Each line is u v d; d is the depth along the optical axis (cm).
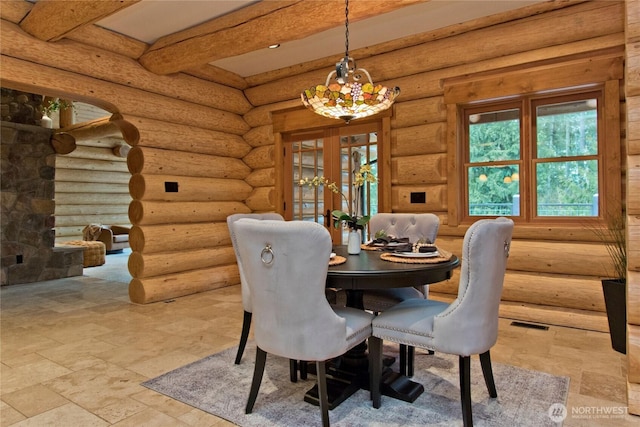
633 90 209
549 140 382
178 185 475
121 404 219
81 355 289
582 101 366
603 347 299
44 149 591
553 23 358
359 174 274
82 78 392
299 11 330
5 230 550
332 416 206
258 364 207
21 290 518
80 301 455
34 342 317
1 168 548
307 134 529
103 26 397
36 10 332
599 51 344
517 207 399
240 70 531
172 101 474
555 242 369
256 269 194
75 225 923
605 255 343
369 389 234
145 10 366
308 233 179
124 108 427
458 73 406
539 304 369
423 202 431
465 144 423
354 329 206
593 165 362
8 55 344
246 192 565
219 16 379
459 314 192
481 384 240
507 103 398
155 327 355
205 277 500
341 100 268
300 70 511
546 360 275
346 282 209
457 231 414
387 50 445
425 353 290
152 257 448
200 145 505
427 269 211
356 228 268
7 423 200
